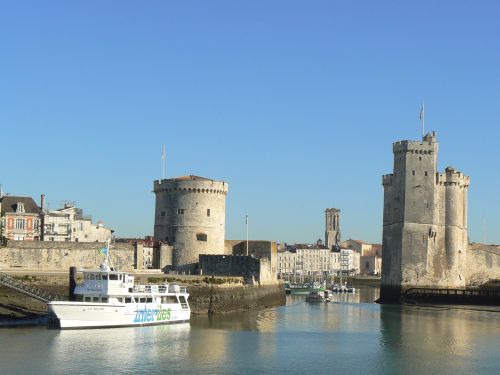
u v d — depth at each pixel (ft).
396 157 515.09
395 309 409.28
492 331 280.92
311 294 498.69
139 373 183.01
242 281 362.74
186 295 285.43
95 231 468.34
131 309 257.75
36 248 336.90
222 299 331.98
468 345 238.89
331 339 250.37
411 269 498.28
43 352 204.03
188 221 412.98
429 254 501.15
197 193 415.03
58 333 235.40
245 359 205.16
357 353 219.61
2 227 411.75
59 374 179.22
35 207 431.84
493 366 200.34
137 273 346.13
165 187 418.10
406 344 239.71
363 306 438.81
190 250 410.93
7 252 332.19
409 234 500.33
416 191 503.20
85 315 247.09
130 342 225.56
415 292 484.74
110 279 255.50
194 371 187.11
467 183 528.22
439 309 411.95
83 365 189.47
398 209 508.53
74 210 458.91
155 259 409.28
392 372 191.11
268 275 417.49
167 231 416.26
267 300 406.21
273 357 209.56
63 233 428.15
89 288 255.50
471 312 386.11
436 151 508.53
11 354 199.82
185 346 222.28
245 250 447.83
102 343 221.46
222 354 211.82
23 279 287.69
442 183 511.81
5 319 258.57
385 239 521.24
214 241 418.31
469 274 535.19
